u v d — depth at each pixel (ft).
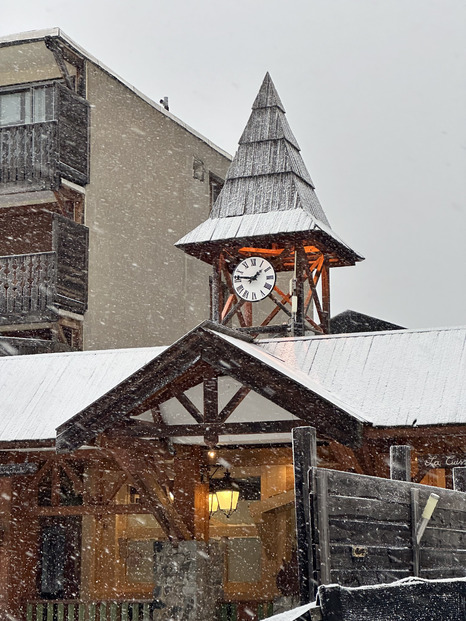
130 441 40.11
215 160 83.30
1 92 66.85
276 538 49.29
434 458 39.29
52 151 63.98
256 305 82.64
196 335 37.40
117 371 46.93
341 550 21.01
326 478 20.79
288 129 64.34
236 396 38.58
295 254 57.36
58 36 63.57
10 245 67.51
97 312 67.05
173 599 42.14
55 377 47.50
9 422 44.91
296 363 44.45
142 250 72.43
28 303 63.41
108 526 55.36
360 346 44.55
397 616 18.58
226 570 51.93
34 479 47.39
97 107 68.64
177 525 42.11
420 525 24.99
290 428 37.65
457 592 19.12
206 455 44.62
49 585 54.60
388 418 39.50
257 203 60.34
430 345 43.42
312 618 17.89
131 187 71.72
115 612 46.75
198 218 79.51
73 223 65.21
